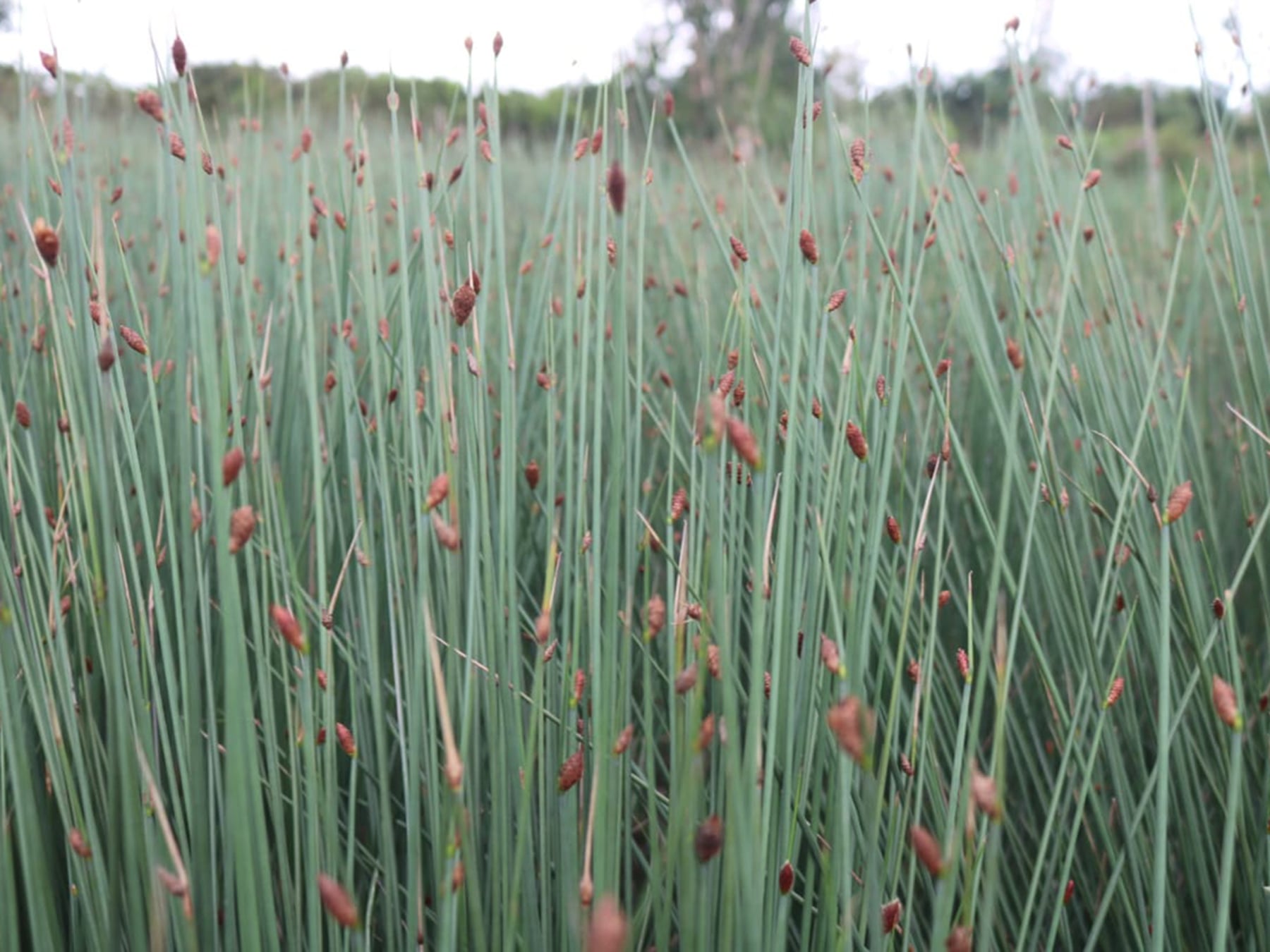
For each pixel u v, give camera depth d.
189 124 0.38
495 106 0.47
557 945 0.46
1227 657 0.54
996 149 1.37
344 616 0.57
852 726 0.26
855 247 0.94
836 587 0.44
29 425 0.46
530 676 0.57
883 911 0.40
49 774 0.47
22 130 0.65
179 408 0.40
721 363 0.55
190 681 0.40
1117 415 0.64
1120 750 0.58
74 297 0.40
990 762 0.64
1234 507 0.79
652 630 0.34
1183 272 1.19
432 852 0.45
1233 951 0.56
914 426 0.73
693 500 0.47
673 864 0.40
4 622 0.40
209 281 0.32
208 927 0.41
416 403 0.43
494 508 0.48
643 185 0.48
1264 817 0.53
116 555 0.38
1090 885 0.58
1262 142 0.66
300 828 0.44
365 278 0.46
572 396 0.46
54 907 0.42
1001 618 0.35
